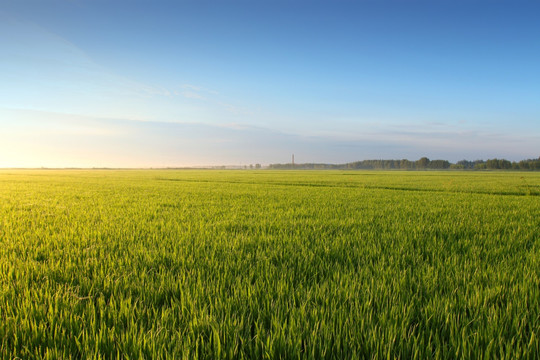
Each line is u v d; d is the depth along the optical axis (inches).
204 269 146.2
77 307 102.0
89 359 73.9
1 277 132.4
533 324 89.4
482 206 418.0
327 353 79.4
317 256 165.3
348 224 273.0
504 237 215.9
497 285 120.9
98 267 148.9
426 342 86.0
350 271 139.8
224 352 77.9
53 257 163.8
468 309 103.8
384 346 79.9
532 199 525.3
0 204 433.7
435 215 331.9
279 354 77.7
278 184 1045.2
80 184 993.5
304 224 273.9
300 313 97.0
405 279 128.8
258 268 146.3
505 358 76.4
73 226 264.1
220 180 1349.7
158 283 125.3
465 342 80.2
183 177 1690.5
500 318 93.3
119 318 94.6
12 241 203.8
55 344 80.5
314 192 685.3
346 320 90.4
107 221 291.1
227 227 263.6
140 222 283.4
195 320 90.8
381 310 101.3
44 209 382.9
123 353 78.2
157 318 95.1
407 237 217.3
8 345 83.0
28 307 101.8
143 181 1226.0
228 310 98.9
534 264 149.3
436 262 159.3
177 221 296.4
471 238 218.7
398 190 751.7
